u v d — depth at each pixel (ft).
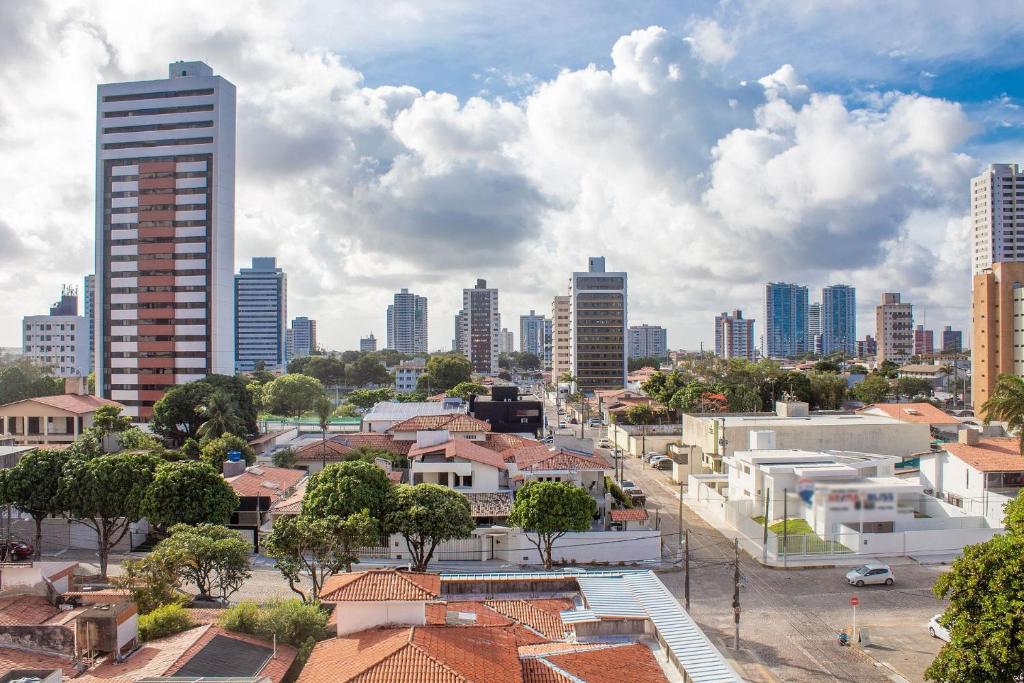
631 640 100.07
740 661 127.24
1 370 360.48
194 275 411.34
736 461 237.25
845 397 489.26
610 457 358.64
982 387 434.30
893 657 128.88
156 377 411.34
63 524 196.75
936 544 189.98
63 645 90.38
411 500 169.48
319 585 145.28
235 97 428.15
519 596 117.80
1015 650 91.30
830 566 183.01
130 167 416.67
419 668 76.48
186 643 91.30
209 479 177.68
